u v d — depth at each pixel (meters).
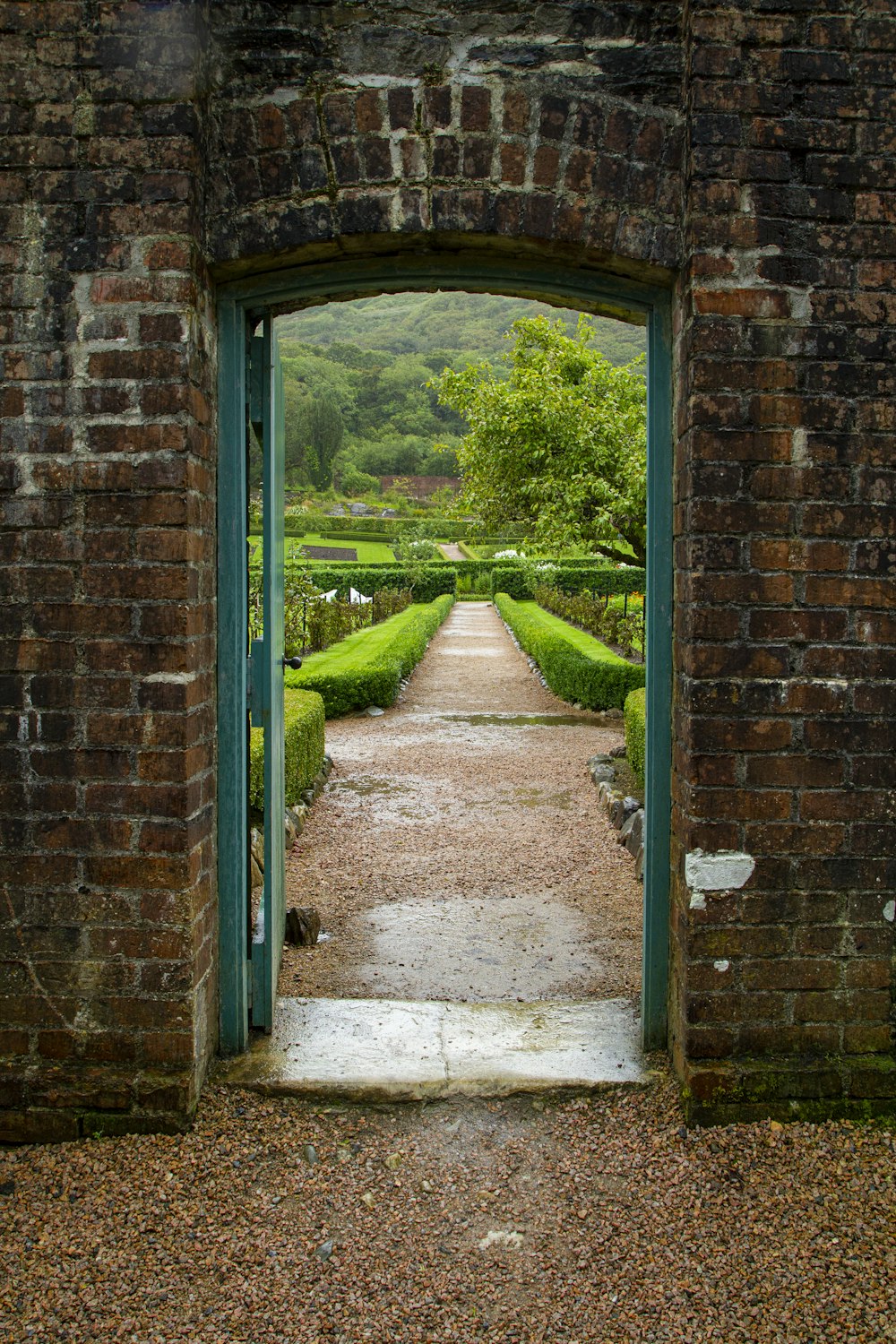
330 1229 2.05
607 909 4.29
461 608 31.36
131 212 2.27
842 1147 2.30
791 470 2.33
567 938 3.93
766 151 2.32
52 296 2.29
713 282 2.31
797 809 2.37
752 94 2.31
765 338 2.32
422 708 10.84
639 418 8.01
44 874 2.35
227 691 2.59
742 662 2.34
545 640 12.99
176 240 2.27
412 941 3.89
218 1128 2.36
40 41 2.27
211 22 2.38
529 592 32.56
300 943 3.83
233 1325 1.79
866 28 2.33
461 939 3.92
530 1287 1.89
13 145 2.28
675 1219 2.08
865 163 2.33
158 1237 2.02
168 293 2.27
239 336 2.56
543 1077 2.53
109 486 2.29
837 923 2.39
